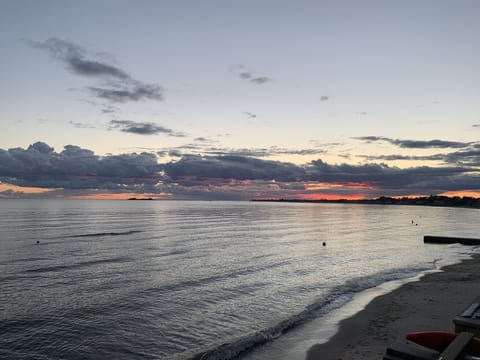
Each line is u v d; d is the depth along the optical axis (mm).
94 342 15594
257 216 139750
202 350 14227
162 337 16141
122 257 38406
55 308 20297
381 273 30047
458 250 46062
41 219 103062
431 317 17125
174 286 25406
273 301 21688
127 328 17234
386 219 132625
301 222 105938
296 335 15617
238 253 41781
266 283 26391
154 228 76688
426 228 88625
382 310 18688
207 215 142500
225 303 21328
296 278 28156
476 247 49156
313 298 22109
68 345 15297
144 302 21516
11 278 27953
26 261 35594
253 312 19609
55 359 13984
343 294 22953
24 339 15906
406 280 26828
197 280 27281
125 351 14695
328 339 15023
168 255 39969
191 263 34938
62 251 42406
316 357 13281
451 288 23188
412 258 38969
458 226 97625
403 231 78062
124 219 108875
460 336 7859
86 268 32156
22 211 156375
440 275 28297
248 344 14633
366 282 26375
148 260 36594
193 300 21938
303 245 50156
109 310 19984
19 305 20906
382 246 49969
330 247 48344
